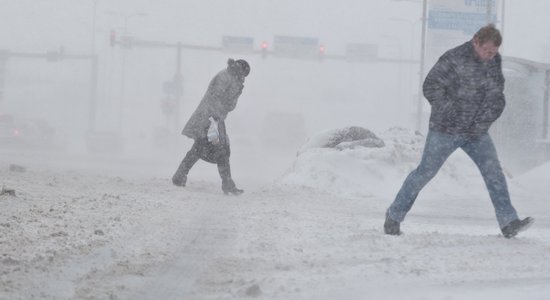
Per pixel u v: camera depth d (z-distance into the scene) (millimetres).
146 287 13938
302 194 31297
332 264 16203
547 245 19234
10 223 19547
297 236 19734
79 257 16234
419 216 26141
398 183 34219
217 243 18469
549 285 14656
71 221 20531
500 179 20453
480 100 19969
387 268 15836
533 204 31125
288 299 13172
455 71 19812
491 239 19828
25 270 14766
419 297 13391
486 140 20516
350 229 21219
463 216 26422
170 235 19375
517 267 16312
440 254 17578
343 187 33312
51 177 34250
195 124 32219
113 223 20562
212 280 14539
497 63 19922
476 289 14203
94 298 13078
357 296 13445
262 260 16500
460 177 35156
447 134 20219
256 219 22656
